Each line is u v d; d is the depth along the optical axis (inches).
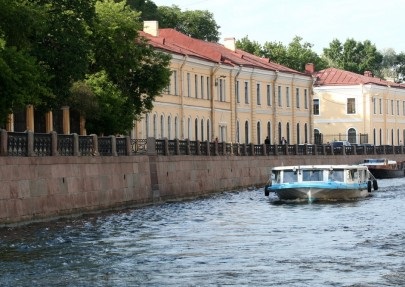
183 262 1263.5
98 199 2050.9
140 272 1186.6
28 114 2383.1
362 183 2463.1
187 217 1916.8
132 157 2256.4
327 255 1305.4
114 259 1294.3
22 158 1749.5
